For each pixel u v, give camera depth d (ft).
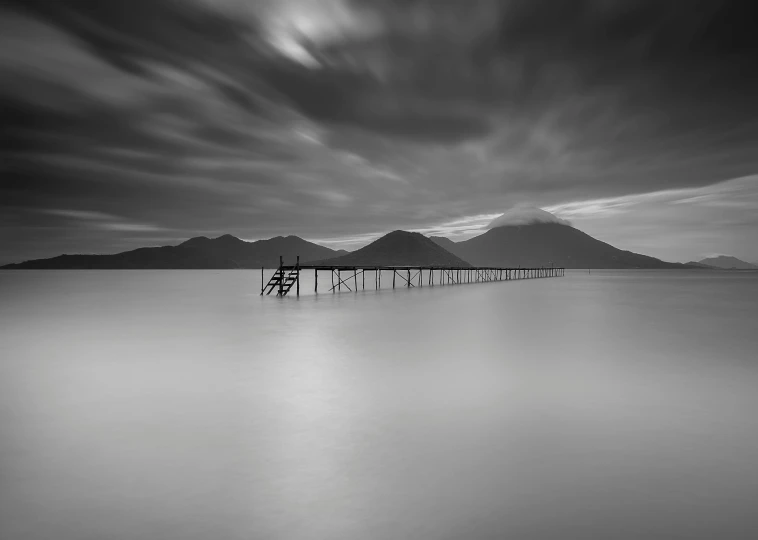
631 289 219.00
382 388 35.19
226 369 42.57
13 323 81.15
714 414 28.55
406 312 98.63
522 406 30.17
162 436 24.59
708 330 70.38
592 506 16.93
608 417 27.81
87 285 269.03
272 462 21.04
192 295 167.84
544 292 184.96
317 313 96.94
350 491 18.15
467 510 16.61
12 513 16.39
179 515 16.29
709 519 16.06
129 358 48.21
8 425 26.48
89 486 18.56
